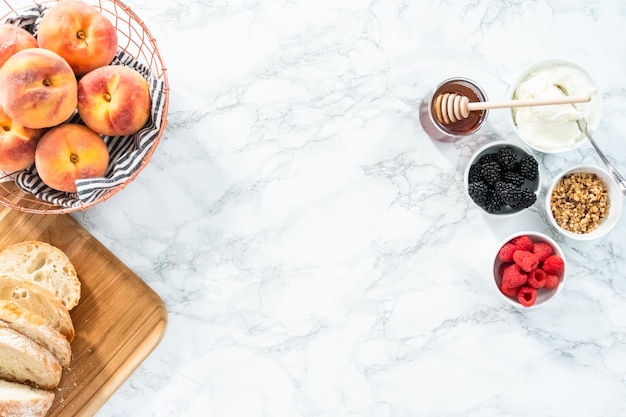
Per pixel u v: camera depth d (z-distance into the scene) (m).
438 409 1.55
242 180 1.52
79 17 1.23
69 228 1.45
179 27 1.50
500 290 1.46
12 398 1.29
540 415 1.55
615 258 1.54
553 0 1.53
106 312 1.45
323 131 1.53
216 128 1.52
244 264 1.53
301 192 1.53
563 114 1.38
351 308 1.54
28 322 1.29
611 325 1.54
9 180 1.40
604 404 1.54
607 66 1.54
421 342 1.55
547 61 1.43
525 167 1.41
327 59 1.52
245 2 1.51
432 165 1.54
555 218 1.47
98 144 1.28
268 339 1.54
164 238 1.52
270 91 1.52
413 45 1.53
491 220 1.54
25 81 1.16
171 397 1.53
